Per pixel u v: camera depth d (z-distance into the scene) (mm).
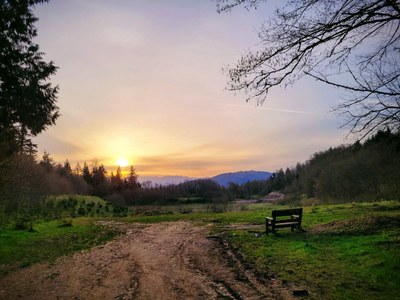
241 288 8570
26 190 34625
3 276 10891
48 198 51281
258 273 9812
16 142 20484
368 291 7492
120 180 130250
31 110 18406
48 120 19391
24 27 17375
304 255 11195
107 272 11047
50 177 68375
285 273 9477
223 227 20734
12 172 23203
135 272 10914
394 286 7586
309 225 17828
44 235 19297
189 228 21922
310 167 82188
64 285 9688
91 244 16781
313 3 5816
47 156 75500
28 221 26891
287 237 14984
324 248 11844
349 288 7785
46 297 8672
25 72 17906
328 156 57688
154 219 29266
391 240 11359
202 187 120000
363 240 12164
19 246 15688
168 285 9258
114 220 29703
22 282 10156
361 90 5949
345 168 44750
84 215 38469
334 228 15336
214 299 7879
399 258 9203
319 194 59156
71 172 113500
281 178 148375
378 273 8469
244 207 67750
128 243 16953
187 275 10234
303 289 8000
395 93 5797
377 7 5430
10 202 29016
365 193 41781
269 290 8219
